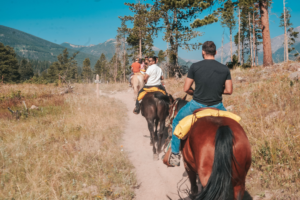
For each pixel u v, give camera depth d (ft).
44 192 14.03
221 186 7.35
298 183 12.72
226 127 8.34
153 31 70.28
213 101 10.44
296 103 22.11
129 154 21.49
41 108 35.42
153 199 14.43
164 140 24.57
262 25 60.54
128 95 56.34
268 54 59.82
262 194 12.46
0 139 22.56
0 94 44.34
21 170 16.80
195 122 9.78
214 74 10.19
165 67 76.64
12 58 236.84
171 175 17.38
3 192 13.98
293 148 15.40
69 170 16.72
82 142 22.57
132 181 16.11
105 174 16.66
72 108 36.09
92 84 79.56
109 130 26.71
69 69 304.50
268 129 18.61
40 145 21.06
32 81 78.02
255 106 24.49
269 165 14.29
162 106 20.22
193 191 11.44
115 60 203.92
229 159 7.61
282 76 32.96
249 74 44.98
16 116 31.01
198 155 8.54
